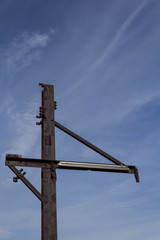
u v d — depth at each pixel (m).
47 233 10.54
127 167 13.20
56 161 11.83
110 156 13.42
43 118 12.76
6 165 11.02
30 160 11.45
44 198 11.06
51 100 13.37
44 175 11.45
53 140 12.43
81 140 13.27
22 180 11.02
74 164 12.05
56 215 10.95
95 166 12.45
